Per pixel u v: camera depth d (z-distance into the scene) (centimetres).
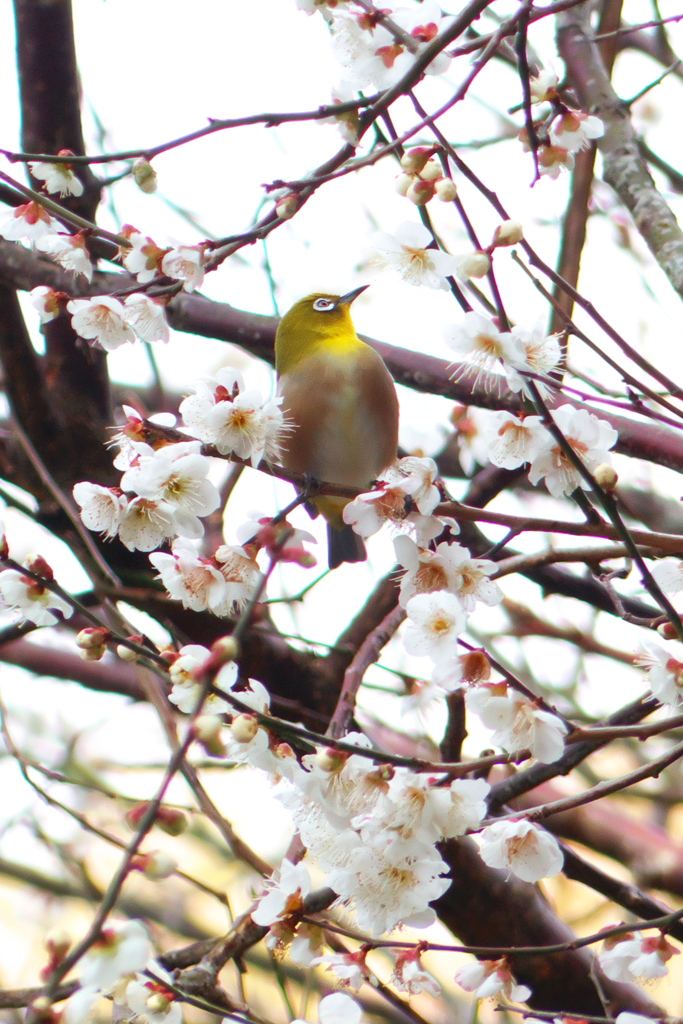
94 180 783
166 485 488
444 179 464
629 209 800
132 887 1241
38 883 1202
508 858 450
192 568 495
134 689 1071
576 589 827
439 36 490
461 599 511
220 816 631
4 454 771
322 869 464
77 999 374
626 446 729
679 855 1012
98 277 753
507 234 442
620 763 1256
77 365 778
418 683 609
